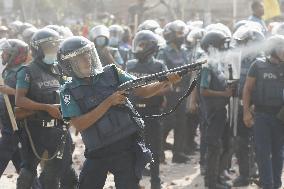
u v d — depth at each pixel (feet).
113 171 32.81
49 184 39.55
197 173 57.88
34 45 38.78
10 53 42.73
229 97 49.44
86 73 31.73
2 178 55.26
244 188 51.19
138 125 32.42
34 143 39.60
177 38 60.08
